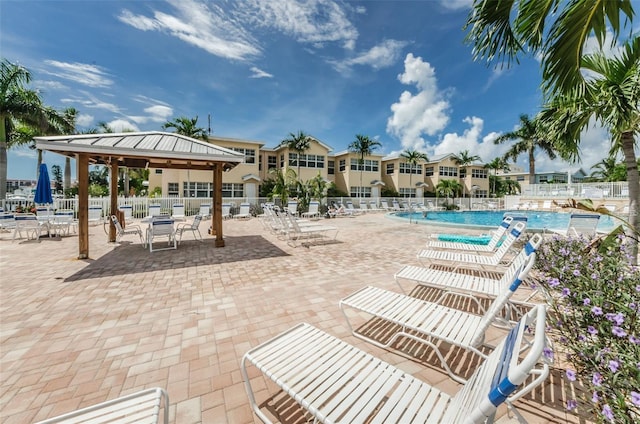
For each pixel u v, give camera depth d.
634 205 4.34
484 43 2.93
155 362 2.65
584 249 3.91
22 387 2.31
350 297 3.20
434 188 36.50
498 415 1.99
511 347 1.28
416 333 3.13
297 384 1.75
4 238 9.73
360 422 1.47
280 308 3.84
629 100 3.67
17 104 14.51
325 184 24.66
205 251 7.65
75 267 5.98
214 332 3.20
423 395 1.67
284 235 10.54
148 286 4.75
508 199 26.64
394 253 7.34
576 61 2.85
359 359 2.02
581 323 2.24
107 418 1.46
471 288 3.39
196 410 2.07
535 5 2.53
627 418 1.38
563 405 2.04
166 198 18.38
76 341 3.00
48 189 10.36
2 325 3.36
